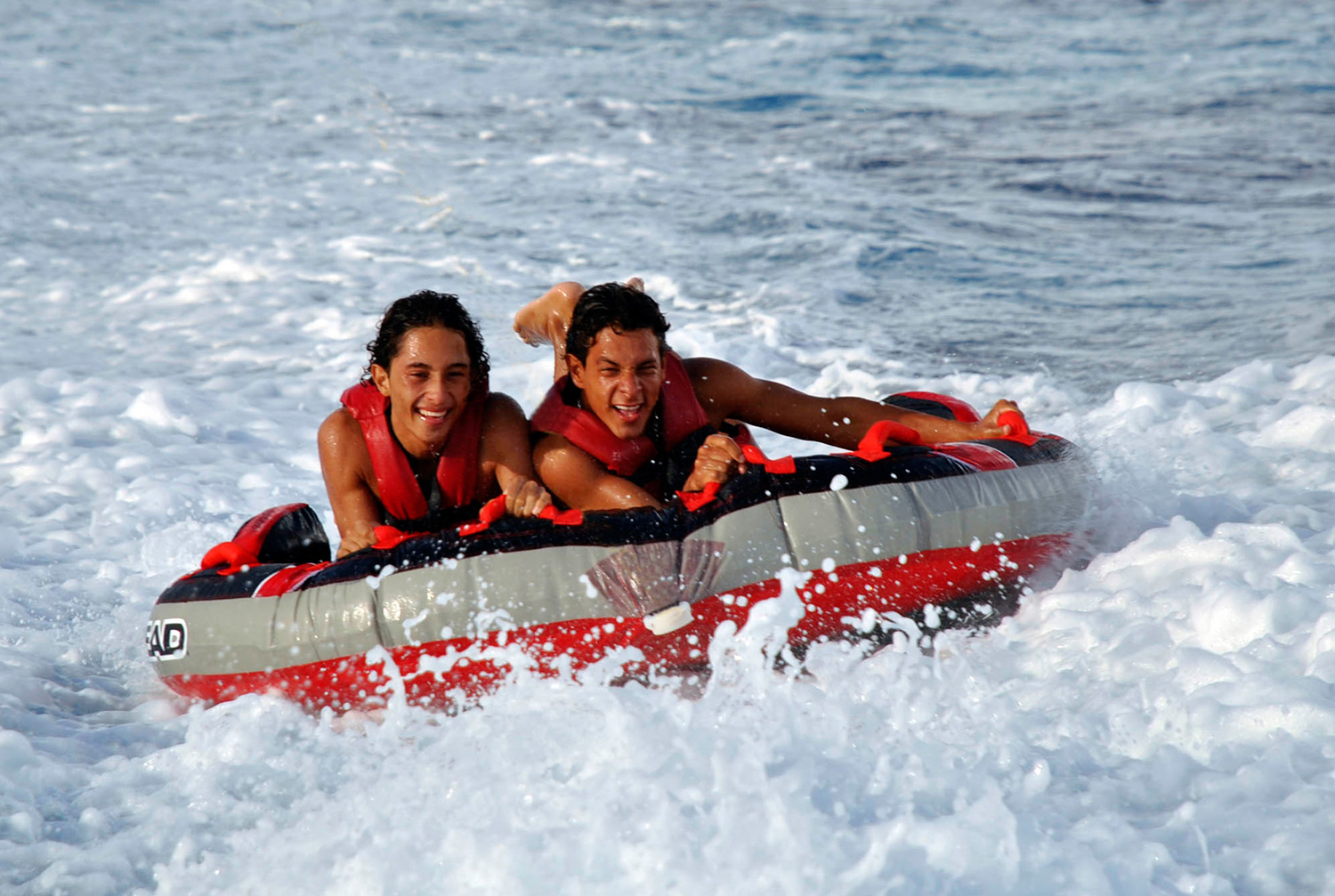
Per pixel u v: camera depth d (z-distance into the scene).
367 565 14.45
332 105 68.19
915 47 86.06
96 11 98.69
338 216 47.12
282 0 104.31
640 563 13.91
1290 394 23.80
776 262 39.97
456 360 14.97
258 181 52.75
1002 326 32.97
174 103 69.12
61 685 15.66
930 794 10.80
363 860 10.44
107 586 18.86
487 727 12.64
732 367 17.44
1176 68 77.56
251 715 14.01
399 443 15.62
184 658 14.91
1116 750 11.58
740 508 14.36
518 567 13.94
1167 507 17.73
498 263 40.38
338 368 31.42
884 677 13.13
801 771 10.81
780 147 58.47
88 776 12.75
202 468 24.42
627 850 10.04
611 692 12.81
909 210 46.34
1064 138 59.34
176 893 10.55
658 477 16.11
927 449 15.70
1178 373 27.70
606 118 64.88
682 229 44.44
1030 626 14.46
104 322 35.59
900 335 32.50
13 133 61.25
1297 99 66.31
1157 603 13.95
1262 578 13.89
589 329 15.12
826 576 14.27
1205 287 35.75
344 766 12.72
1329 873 9.42
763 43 88.31
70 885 10.76
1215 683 11.99
